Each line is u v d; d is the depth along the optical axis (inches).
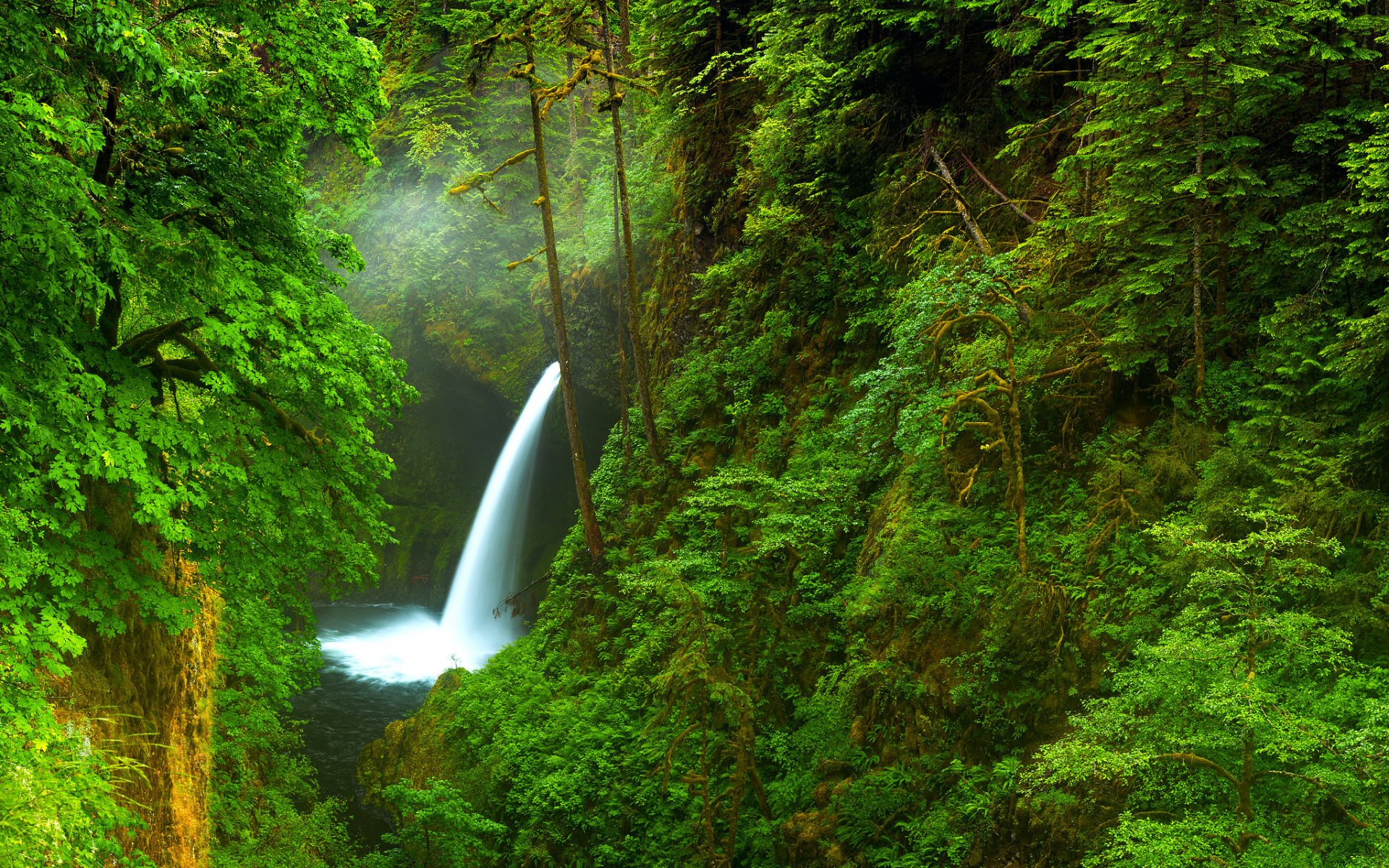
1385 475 360.8
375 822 771.4
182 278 401.7
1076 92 658.8
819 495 619.8
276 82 492.4
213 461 445.7
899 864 428.5
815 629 603.8
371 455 541.6
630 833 598.5
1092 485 471.5
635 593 767.7
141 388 403.9
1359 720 297.0
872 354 714.2
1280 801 296.0
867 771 483.5
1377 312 394.9
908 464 590.2
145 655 492.7
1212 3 412.8
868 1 730.2
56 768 330.0
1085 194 515.2
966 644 474.9
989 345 526.9
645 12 1095.6
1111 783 366.6
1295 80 458.6
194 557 454.3
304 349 432.5
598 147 1409.9
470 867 637.3
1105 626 408.8
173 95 376.5
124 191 439.2
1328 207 399.9
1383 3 455.5
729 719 568.1
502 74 1583.4
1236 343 459.8
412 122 1549.0
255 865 630.5
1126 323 459.5
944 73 749.9
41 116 316.8
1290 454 378.3
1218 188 450.3
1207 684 300.4
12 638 333.1
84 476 438.0
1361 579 334.3
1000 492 514.9
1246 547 315.9
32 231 311.9
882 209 738.2
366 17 491.5
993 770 423.5
